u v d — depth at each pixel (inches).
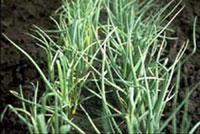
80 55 82.4
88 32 92.3
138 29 93.5
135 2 103.7
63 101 76.2
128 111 73.8
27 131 83.0
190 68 94.5
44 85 94.5
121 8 97.0
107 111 71.6
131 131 65.4
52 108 77.7
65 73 77.5
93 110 83.7
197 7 113.5
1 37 115.4
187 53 99.7
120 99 79.4
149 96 69.7
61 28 100.5
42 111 68.6
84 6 97.6
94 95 83.0
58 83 81.7
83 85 84.4
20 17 122.8
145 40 88.4
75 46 86.0
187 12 112.0
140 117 70.2
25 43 110.8
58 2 125.6
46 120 82.0
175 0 115.8
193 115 82.3
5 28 119.3
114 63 83.1
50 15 121.0
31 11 123.8
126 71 83.0
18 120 86.2
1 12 125.9
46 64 100.5
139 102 74.2
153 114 70.9
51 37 108.3
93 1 101.6
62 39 97.3
